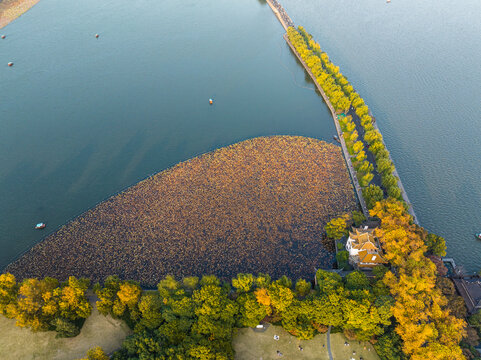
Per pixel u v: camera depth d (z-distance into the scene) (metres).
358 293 120.56
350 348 117.69
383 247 137.12
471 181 187.88
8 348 119.25
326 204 175.38
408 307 112.62
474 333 114.12
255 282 129.88
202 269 148.50
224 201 177.38
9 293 125.19
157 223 167.38
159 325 120.75
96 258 153.25
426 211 173.00
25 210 178.75
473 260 152.75
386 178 172.12
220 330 115.06
